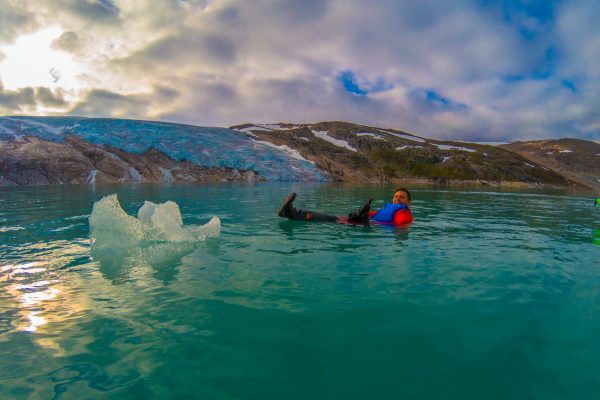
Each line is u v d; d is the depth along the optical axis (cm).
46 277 268
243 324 187
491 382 136
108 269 290
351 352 159
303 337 173
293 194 580
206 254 345
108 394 127
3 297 225
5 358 151
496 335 176
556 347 163
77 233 447
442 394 129
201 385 133
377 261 321
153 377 138
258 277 270
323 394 128
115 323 187
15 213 654
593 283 260
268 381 136
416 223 585
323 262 317
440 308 210
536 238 453
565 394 129
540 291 241
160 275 274
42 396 125
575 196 1719
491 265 310
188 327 183
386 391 130
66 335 174
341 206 904
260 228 506
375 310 207
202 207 812
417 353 158
